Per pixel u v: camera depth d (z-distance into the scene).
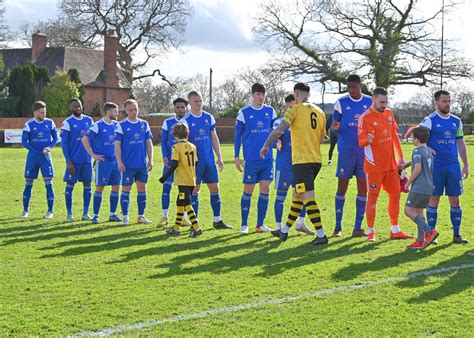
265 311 5.59
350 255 7.98
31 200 14.55
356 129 9.43
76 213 12.52
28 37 82.06
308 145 8.62
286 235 9.00
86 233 9.93
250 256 7.96
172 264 7.51
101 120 11.31
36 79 56.53
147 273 7.05
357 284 6.48
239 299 5.97
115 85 70.44
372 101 9.23
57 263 7.60
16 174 21.41
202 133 10.35
